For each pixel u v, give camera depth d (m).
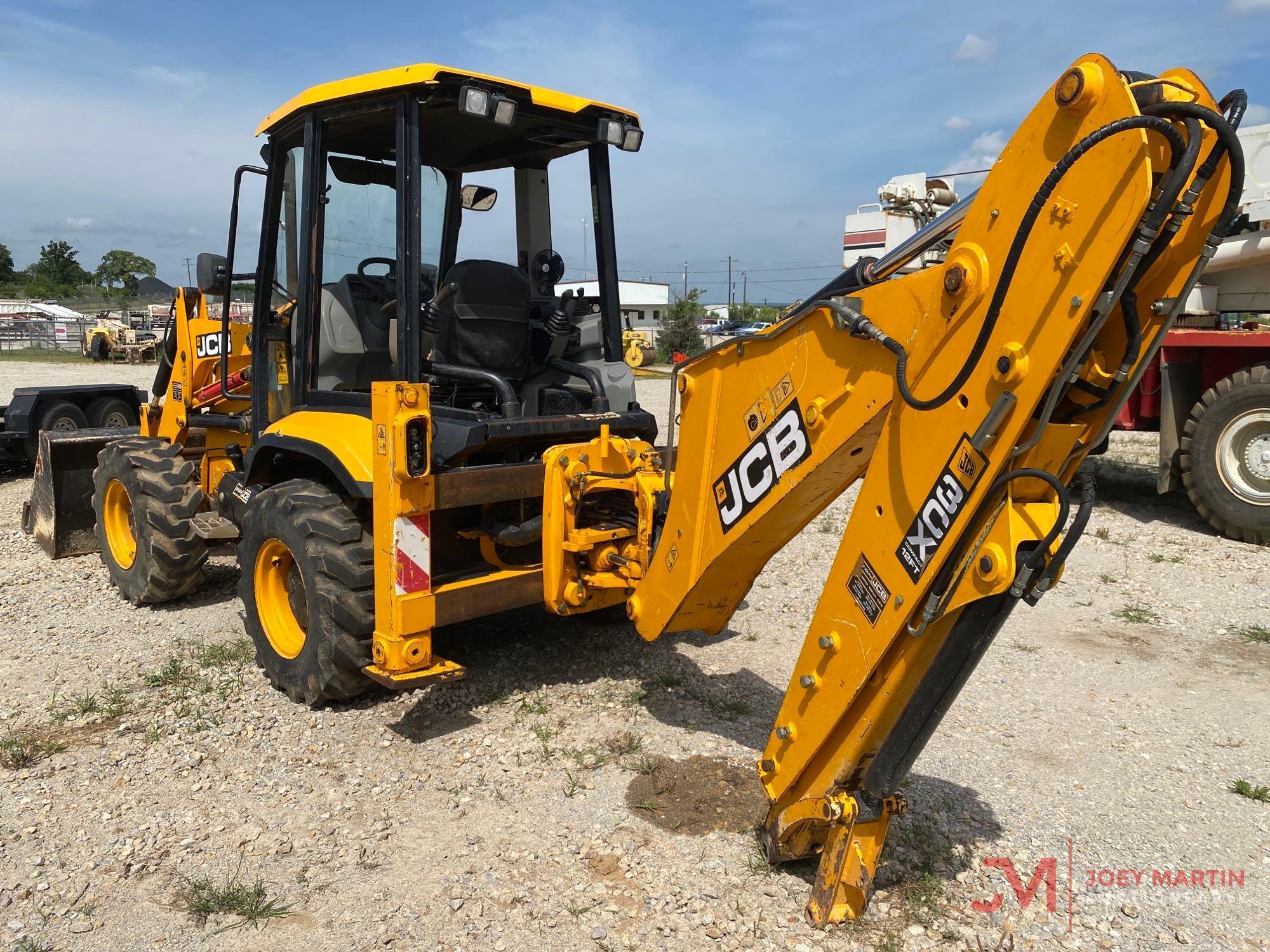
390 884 2.92
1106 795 3.49
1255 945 2.68
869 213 9.91
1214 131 1.78
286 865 3.04
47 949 2.64
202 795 3.48
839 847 2.62
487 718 4.09
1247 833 3.24
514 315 4.40
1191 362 7.81
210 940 2.68
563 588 3.94
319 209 4.23
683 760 3.68
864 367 2.48
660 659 4.77
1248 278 7.94
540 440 4.32
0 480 10.07
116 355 30.98
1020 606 5.66
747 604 5.72
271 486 4.64
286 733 3.97
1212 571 6.34
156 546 5.38
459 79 3.78
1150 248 1.90
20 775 3.62
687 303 38.28
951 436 2.21
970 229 2.17
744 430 2.91
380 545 3.71
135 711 4.21
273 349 4.81
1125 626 5.33
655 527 3.70
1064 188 1.92
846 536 2.54
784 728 2.75
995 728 4.04
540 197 4.85
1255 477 6.98
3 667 4.73
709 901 2.80
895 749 2.48
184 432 6.02
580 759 3.70
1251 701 4.32
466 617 3.86
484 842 3.14
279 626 4.41
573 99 4.22
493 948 2.62
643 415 4.61
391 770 3.65
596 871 2.97
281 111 4.34
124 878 2.98
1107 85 1.85
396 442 3.55
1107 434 2.21
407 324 3.90
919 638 2.38
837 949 2.59
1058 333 1.95
